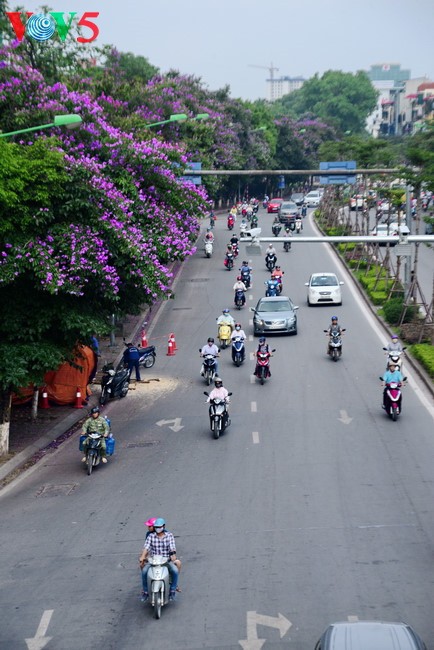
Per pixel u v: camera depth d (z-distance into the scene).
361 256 70.81
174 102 77.81
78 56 59.88
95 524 23.31
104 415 36.09
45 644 16.55
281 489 25.31
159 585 17.20
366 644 12.62
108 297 30.92
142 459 29.44
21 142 31.50
